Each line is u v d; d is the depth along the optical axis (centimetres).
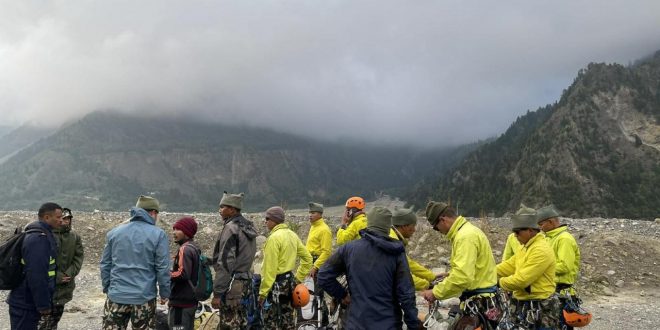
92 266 1484
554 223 689
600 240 1727
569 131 14000
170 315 725
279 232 747
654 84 17425
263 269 725
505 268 670
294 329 745
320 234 944
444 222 576
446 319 630
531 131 15338
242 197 732
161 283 641
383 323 486
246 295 709
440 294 555
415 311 499
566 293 654
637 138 13838
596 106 15188
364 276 495
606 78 16362
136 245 631
